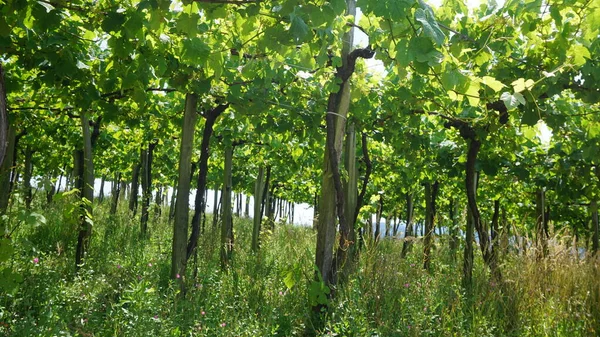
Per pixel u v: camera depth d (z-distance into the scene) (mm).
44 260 5914
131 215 11281
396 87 6039
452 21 4430
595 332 4602
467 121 6145
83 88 4762
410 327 4332
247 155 11195
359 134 7766
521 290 5016
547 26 4219
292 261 5930
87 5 3443
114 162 13883
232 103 5656
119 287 4969
